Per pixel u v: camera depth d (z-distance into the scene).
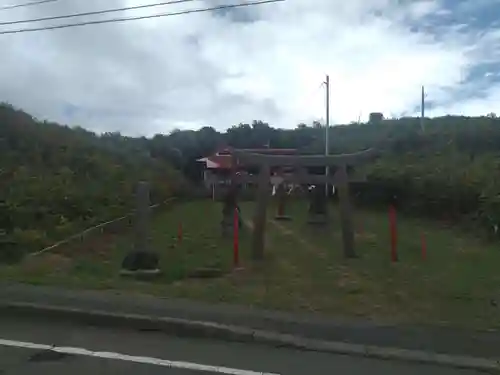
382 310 6.62
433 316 6.37
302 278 8.68
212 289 7.56
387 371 4.64
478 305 6.95
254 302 6.81
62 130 21.50
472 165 21.14
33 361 4.64
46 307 6.08
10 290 6.90
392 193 21.72
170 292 7.21
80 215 13.86
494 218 14.80
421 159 24.27
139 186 9.31
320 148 30.56
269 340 5.32
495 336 5.58
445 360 4.88
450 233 15.46
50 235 11.52
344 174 11.63
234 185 15.01
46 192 13.62
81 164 18.33
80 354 4.85
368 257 11.09
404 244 13.06
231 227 14.52
